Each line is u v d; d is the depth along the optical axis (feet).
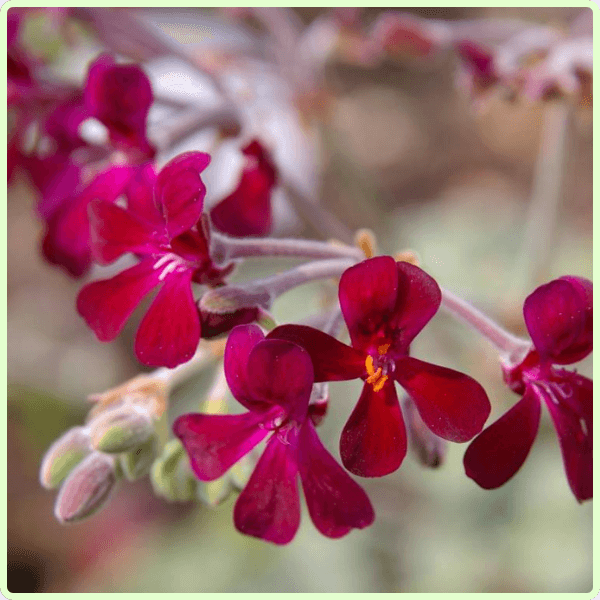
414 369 0.84
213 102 1.01
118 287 0.88
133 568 1.44
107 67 0.94
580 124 1.14
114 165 0.96
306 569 1.33
